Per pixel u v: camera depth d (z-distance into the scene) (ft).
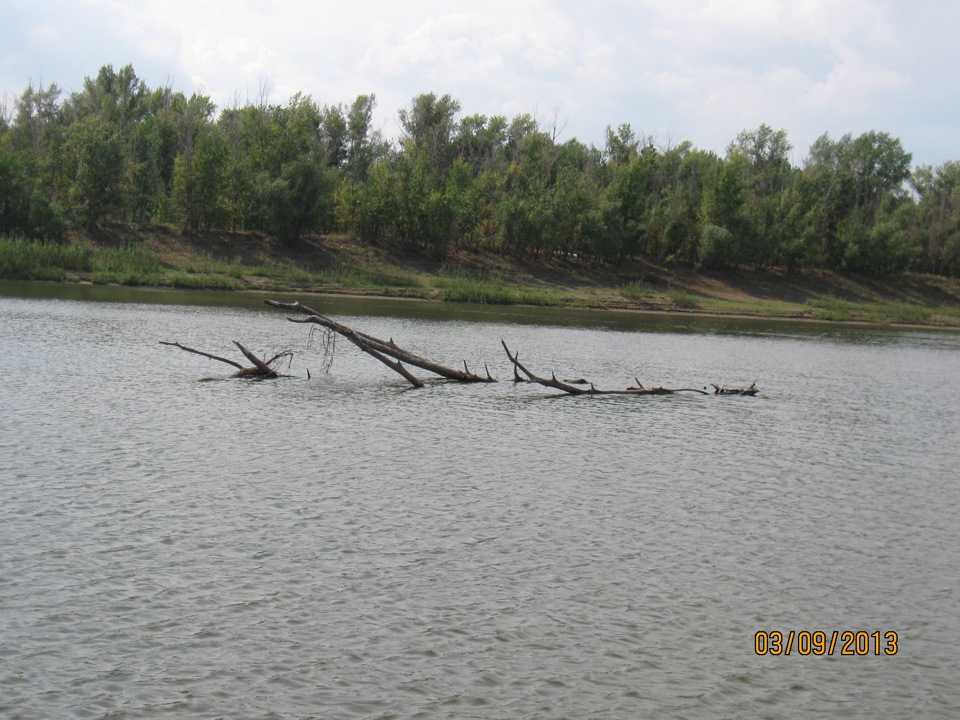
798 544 60.13
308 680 39.91
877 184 441.27
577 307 305.12
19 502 60.49
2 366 115.65
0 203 297.53
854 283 384.68
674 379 142.92
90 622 44.06
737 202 373.61
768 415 110.83
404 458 78.38
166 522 58.13
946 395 140.67
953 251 397.19
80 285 261.85
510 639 44.37
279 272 302.86
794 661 43.65
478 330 206.08
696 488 73.20
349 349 156.87
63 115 409.69
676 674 41.91
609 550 57.00
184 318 190.70
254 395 106.01
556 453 83.41
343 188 360.89
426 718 37.50
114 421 87.04
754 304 337.72
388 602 47.78
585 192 361.51
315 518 60.39
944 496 74.64
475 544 56.85
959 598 52.01
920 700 40.73
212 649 42.11
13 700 37.37
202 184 325.21
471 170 416.26
